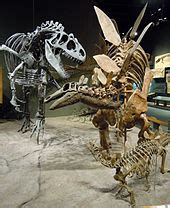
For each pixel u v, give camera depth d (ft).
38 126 16.14
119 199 9.38
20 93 23.75
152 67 23.77
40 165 12.56
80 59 14.87
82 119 24.26
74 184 10.55
